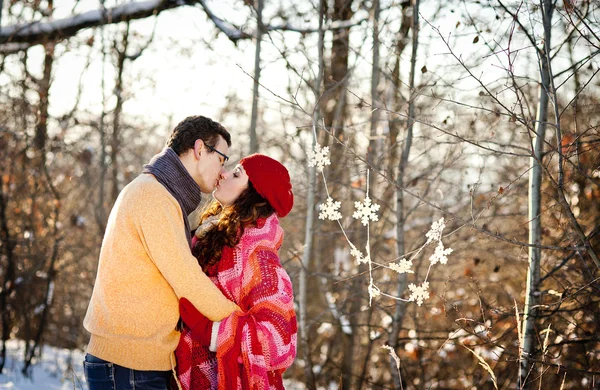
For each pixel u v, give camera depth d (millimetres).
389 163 4957
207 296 2338
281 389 2455
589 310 3371
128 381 2342
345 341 5477
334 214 2832
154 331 2355
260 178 2533
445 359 5188
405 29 4758
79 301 7617
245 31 4820
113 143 6945
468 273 4762
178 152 2484
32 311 6020
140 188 2350
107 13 6609
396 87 4445
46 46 6414
